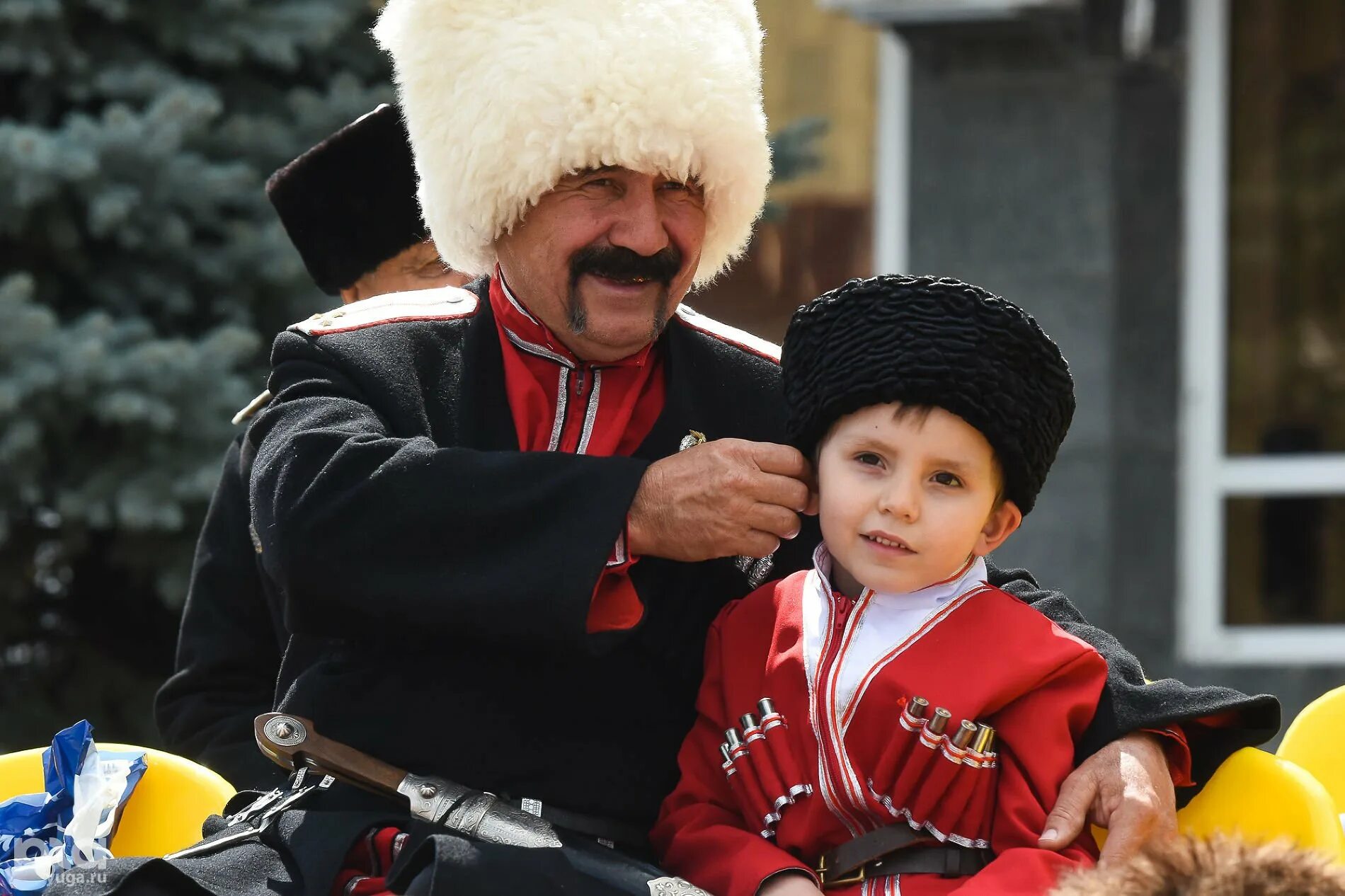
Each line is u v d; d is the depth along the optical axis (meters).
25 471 10.58
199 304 11.61
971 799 4.57
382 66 12.55
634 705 5.04
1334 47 13.09
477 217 5.06
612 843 4.91
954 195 13.02
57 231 10.99
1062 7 11.77
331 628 4.76
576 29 4.87
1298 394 13.23
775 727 4.70
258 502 4.86
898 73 13.80
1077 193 12.82
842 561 4.70
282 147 11.76
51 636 12.07
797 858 4.70
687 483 4.62
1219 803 4.92
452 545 4.64
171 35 11.58
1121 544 13.05
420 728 4.84
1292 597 13.20
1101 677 4.75
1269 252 13.21
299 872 4.57
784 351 4.88
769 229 14.79
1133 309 13.05
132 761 5.52
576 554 4.57
